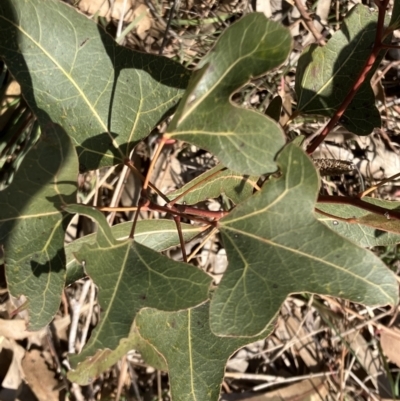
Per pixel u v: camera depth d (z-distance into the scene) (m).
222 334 0.21
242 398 0.42
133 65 0.24
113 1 0.36
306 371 0.44
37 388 0.39
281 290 0.21
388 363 0.45
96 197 0.38
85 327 0.39
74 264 0.27
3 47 0.22
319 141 0.26
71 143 0.20
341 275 0.20
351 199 0.24
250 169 0.20
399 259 0.43
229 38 0.19
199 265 0.42
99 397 0.40
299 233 0.21
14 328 0.38
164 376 0.42
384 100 0.40
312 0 0.40
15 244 0.22
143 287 0.20
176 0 0.36
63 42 0.23
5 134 0.34
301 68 0.28
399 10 0.24
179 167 0.41
